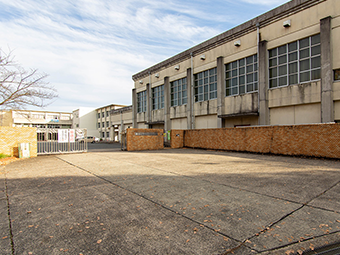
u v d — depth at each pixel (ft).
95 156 45.91
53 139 53.16
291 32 53.78
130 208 15.02
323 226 12.16
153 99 107.86
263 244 10.40
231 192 18.44
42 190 19.56
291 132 42.73
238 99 66.23
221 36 70.90
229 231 11.65
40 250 9.90
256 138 49.16
